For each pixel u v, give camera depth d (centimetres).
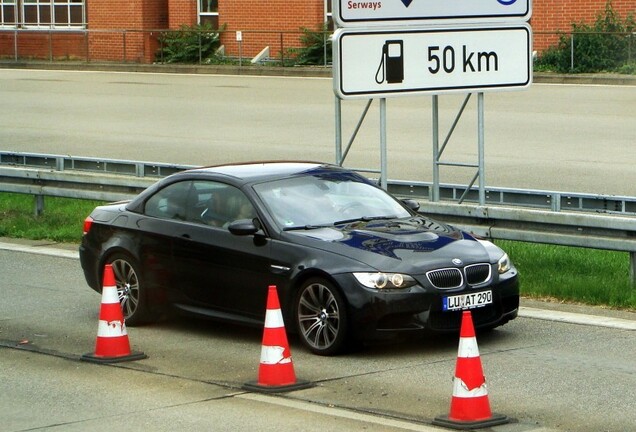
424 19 1636
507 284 1156
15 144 2897
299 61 5197
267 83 4644
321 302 1136
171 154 2662
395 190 1838
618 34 4447
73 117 3500
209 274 1222
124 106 3800
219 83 4675
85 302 1436
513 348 1156
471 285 1128
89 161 2239
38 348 1202
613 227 1370
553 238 1428
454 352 1148
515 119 3189
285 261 1157
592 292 1365
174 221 1268
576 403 958
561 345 1168
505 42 1691
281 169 1273
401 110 3488
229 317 1214
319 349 1138
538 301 1382
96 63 5656
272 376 1015
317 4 5322
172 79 4944
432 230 1194
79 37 5866
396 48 1623
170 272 1259
